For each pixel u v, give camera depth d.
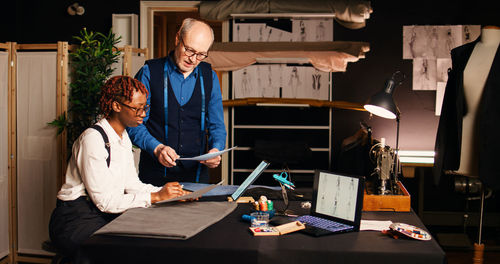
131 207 2.09
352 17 4.62
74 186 2.10
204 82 2.71
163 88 2.63
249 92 4.84
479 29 4.58
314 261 1.67
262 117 4.88
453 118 3.14
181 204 2.19
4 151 3.56
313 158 4.81
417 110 4.71
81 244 1.72
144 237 1.78
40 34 5.11
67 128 3.49
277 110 4.86
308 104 4.66
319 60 4.62
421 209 4.51
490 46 3.06
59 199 2.12
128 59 3.78
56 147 3.52
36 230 3.60
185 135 2.69
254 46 4.68
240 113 4.90
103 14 5.01
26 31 5.12
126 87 2.06
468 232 4.54
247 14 4.71
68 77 3.57
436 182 3.26
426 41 4.64
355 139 3.94
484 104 2.92
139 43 4.99
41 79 3.52
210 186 2.12
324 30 4.73
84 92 3.53
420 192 4.50
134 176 2.33
